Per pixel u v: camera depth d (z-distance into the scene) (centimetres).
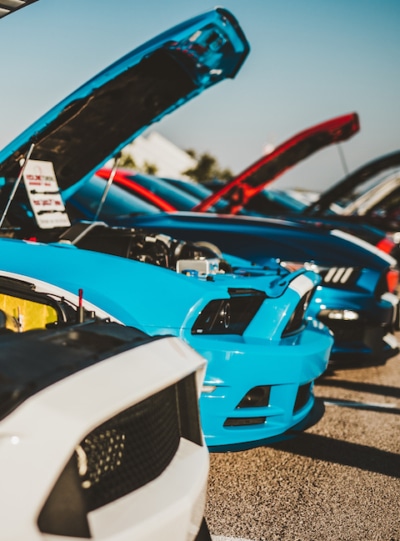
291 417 329
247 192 963
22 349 177
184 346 207
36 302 322
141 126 520
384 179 1502
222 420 306
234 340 317
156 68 456
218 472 333
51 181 495
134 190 1067
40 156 482
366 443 391
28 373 159
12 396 148
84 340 191
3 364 164
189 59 464
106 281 324
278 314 336
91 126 477
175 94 502
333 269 538
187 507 167
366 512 294
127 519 153
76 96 423
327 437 399
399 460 365
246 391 308
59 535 143
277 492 311
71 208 888
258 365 308
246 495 305
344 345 526
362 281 534
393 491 320
